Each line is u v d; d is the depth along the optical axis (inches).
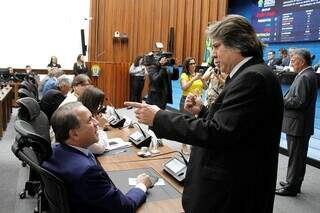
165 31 344.5
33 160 49.8
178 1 331.0
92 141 58.2
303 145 127.5
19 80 305.4
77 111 57.1
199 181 46.6
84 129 56.7
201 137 42.3
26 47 354.9
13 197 122.4
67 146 57.0
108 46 362.0
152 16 353.1
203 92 169.9
